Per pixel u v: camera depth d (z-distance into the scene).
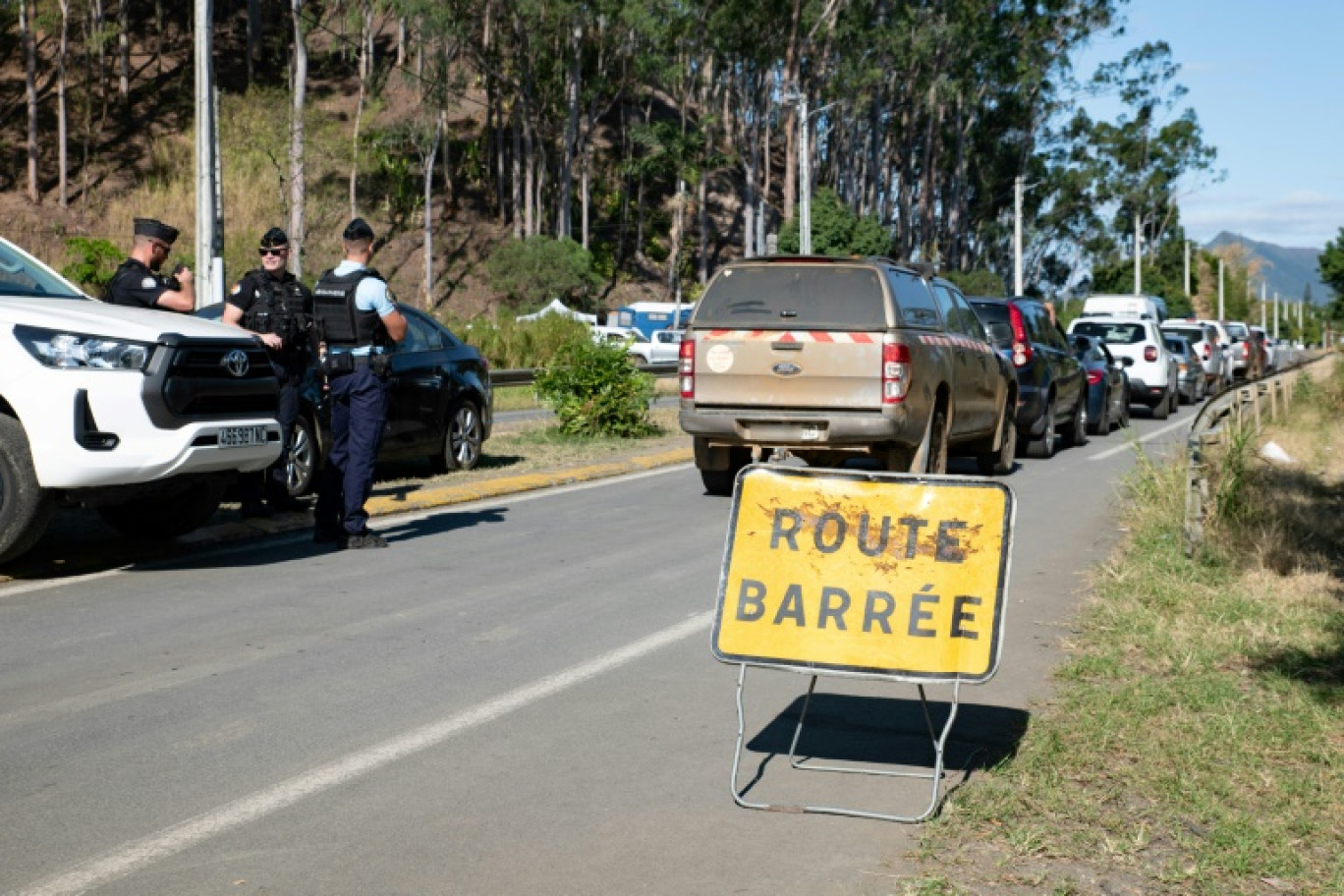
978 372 14.47
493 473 14.64
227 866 4.18
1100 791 4.87
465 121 91.12
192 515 9.88
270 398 9.45
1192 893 4.03
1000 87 80.75
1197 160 85.56
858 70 67.50
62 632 7.25
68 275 62.91
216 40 94.62
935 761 4.83
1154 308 39.41
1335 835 4.48
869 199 87.44
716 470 13.23
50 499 8.44
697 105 87.31
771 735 5.62
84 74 85.94
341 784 4.94
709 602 8.20
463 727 5.66
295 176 63.78
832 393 12.21
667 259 87.19
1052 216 87.12
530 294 72.88
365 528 10.14
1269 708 5.83
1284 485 12.73
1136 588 8.41
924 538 4.83
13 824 4.50
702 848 4.37
